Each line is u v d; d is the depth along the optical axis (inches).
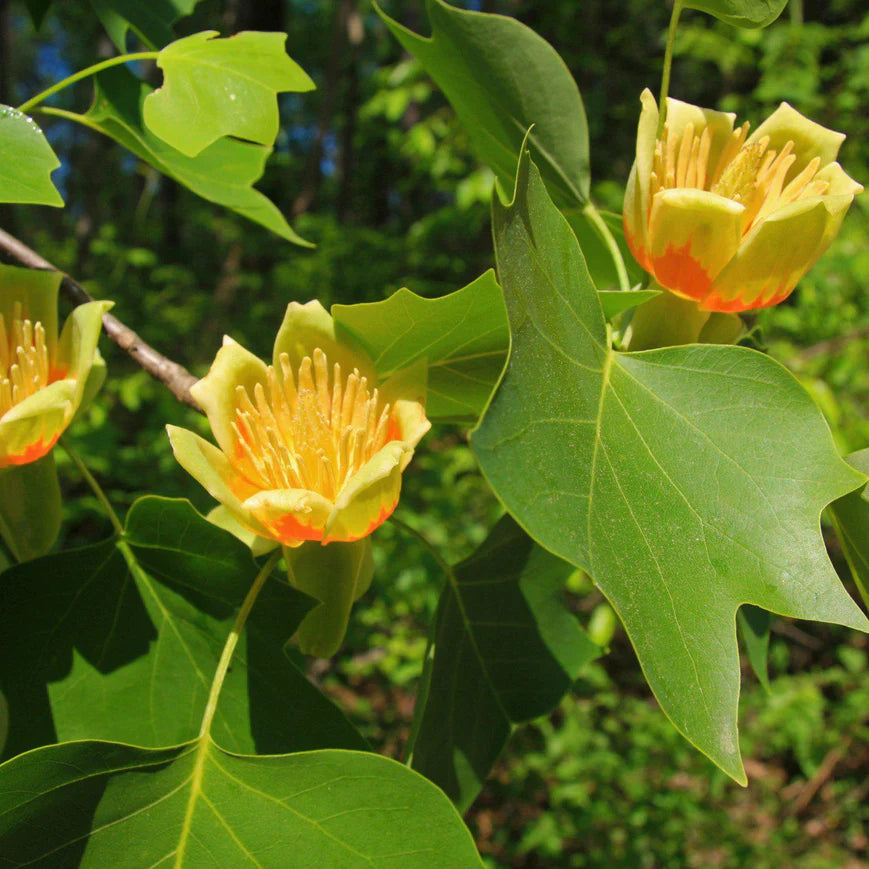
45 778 9.1
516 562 13.2
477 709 13.3
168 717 11.1
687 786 58.6
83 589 11.3
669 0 88.2
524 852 49.1
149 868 9.4
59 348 12.0
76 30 125.3
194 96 11.6
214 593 11.3
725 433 10.0
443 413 13.7
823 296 52.3
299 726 11.1
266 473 11.2
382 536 46.7
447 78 14.0
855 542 11.9
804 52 64.2
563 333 9.8
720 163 12.6
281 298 66.7
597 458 9.4
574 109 13.8
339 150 112.8
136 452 46.4
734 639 9.0
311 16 136.0
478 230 57.7
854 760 61.6
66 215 132.3
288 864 9.4
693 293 11.7
